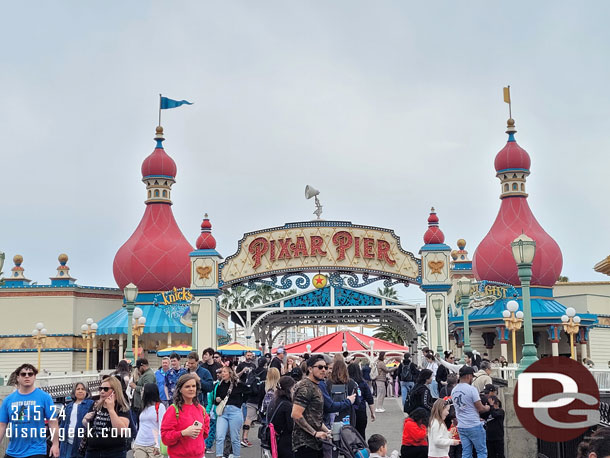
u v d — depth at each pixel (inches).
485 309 1781.5
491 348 1891.0
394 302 1653.5
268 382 599.2
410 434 465.1
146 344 1927.9
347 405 487.2
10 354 1923.0
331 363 525.3
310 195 1624.0
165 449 482.0
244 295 3885.3
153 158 2009.1
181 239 1982.0
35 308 1941.4
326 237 1552.7
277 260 1551.4
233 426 591.8
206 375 634.2
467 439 512.4
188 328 1851.6
